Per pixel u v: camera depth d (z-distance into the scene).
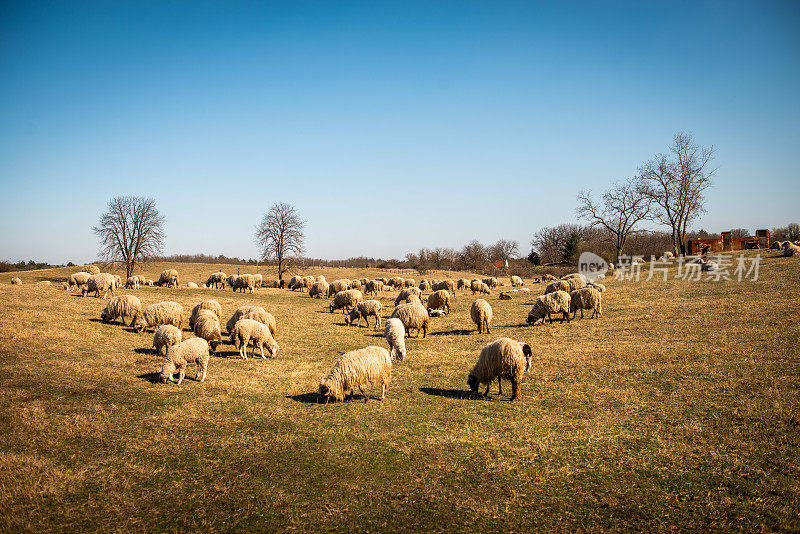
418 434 9.81
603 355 17.03
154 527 6.42
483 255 112.81
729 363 14.51
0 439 8.96
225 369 15.75
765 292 29.58
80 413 10.70
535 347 19.50
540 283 61.25
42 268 96.00
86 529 6.34
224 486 7.55
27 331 18.33
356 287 49.59
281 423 10.52
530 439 9.41
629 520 6.54
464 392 13.25
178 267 94.06
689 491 7.26
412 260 113.81
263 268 94.94
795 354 14.91
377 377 12.31
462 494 7.28
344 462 8.46
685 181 60.91
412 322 22.73
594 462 8.31
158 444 9.23
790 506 6.69
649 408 11.16
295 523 6.51
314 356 18.34
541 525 6.45
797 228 91.31
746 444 8.72
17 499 6.94
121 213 59.38
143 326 20.67
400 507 6.93
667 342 18.48
